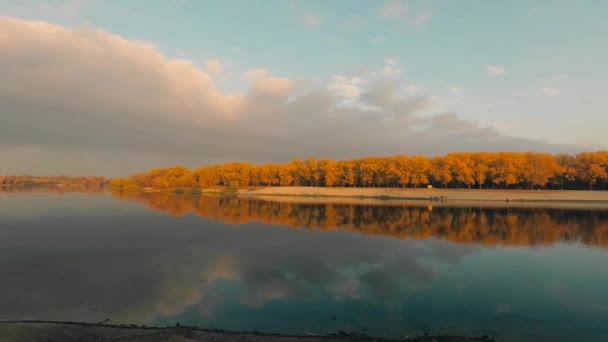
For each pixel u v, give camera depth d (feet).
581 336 56.70
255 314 63.82
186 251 117.60
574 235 158.30
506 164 415.44
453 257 113.19
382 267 99.19
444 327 59.36
